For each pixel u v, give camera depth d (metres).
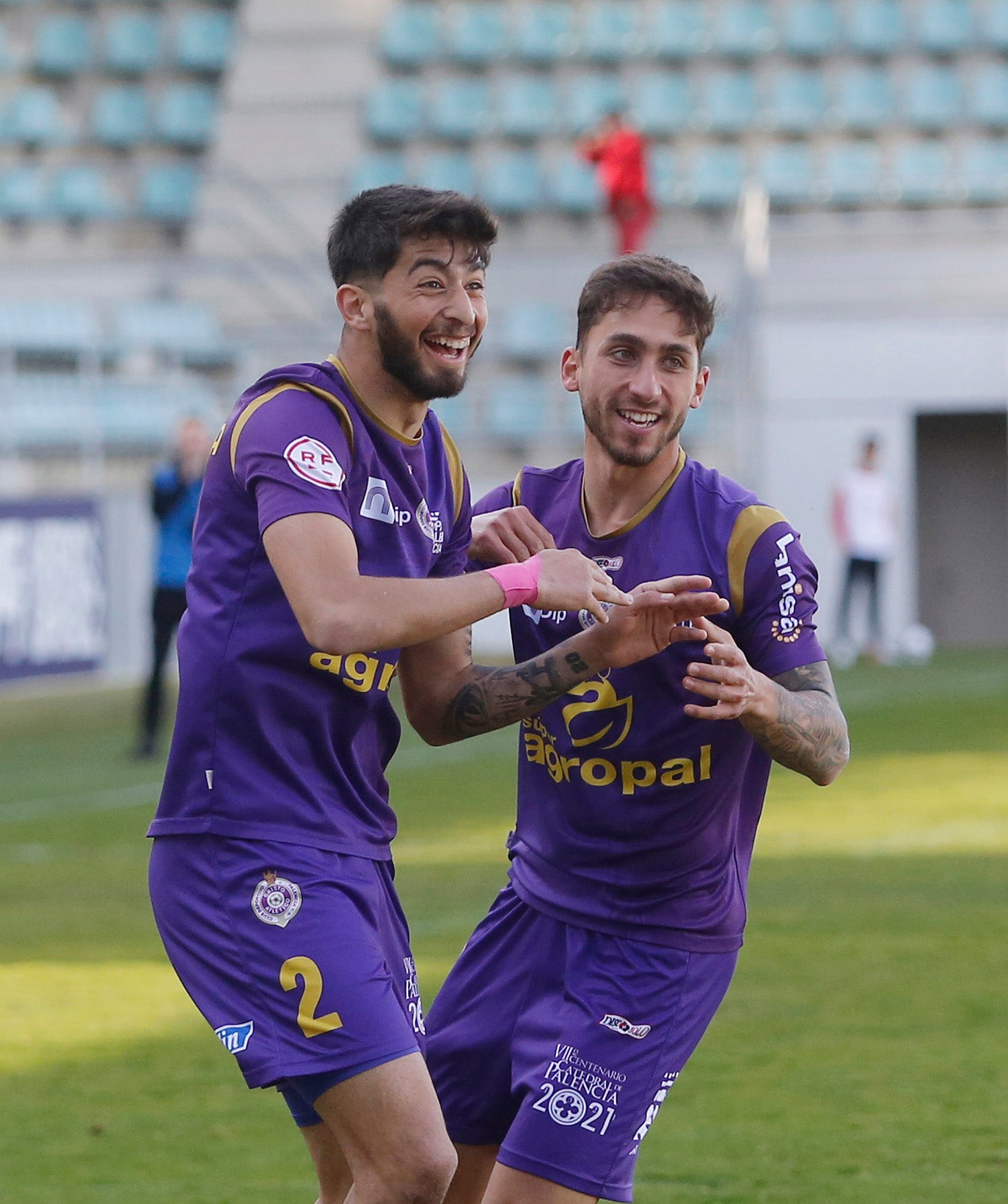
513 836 12.11
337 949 9.93
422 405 10.53
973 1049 17.03
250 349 69.88
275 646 10.08
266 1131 15.27
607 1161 10.88
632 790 11.06
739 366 69.25
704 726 10.91
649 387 10.70
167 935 10.41
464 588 9.88
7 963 21.73
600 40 79.81
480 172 77.25
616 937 11.20
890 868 26.59
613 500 11.32
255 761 10.22
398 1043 9.82
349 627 9.58
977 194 74.31
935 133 77.44
